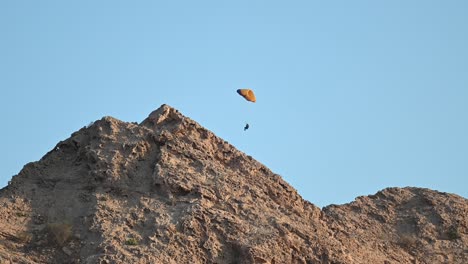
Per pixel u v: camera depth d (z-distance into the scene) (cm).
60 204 19512
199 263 18525
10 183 19938
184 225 18812
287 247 19038
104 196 19400
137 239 18688
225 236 18875
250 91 19762
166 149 19938
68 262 18512
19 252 18675
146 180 19662
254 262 18562
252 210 19425
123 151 19938
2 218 19200
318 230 19875
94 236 18800
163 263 18288
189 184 19450
